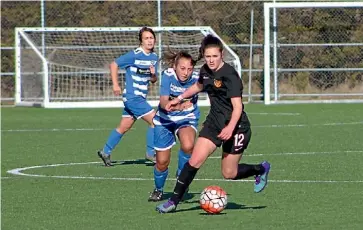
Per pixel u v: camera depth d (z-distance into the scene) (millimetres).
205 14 74625
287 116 58344
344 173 30438
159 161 24453
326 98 74312
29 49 69938
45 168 32969
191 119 24812
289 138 43656
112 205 24078
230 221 21391
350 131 46969
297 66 73438
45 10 74250
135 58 33781
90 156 37219
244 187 27312
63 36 71375
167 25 74562
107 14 75000
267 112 62281
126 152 38875
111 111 64688
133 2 75125
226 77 21516
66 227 20969
